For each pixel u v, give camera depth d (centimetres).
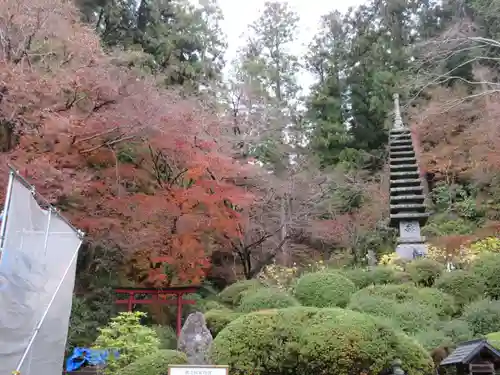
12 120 892
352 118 2339
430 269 984
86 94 979
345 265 1430
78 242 651
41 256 518
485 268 921
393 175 1313
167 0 1853
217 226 1136
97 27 1644
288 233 1454
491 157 1544
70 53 979
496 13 1580
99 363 669
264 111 1473
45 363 537
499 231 1420
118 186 1067
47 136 922
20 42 934
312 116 2306
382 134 2272
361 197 1812
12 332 454
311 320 561
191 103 1191
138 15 1848
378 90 2145
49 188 898
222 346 563
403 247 1201
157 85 1266
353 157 2117
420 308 795
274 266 1291
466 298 876
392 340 545
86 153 1028
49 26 959
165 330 988
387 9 2350
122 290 1064
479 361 508
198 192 1068
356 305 799
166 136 1084
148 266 1122
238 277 1420
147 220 1052
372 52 2275
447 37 1196
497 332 690
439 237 1423
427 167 1817
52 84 890
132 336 656
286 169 1591
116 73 1050
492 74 1756
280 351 550
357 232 1625
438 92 1759
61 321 586
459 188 1820
